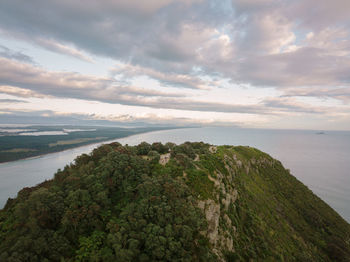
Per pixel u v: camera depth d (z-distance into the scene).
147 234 31.75
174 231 32.66
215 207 44.03
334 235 77.94
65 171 46.06
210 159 62.06
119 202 39.22
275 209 77.88
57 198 35.03
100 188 38.72
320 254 66.62
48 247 28.39
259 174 102.69
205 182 47.53
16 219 33.22
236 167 79.50
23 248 27.23
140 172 45.47
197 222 35.38
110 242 30.39
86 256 29.12
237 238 46.59
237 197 60.00
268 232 57.16
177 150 59.00
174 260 29.83
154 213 34.97
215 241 39.28
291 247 59.62
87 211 34.12
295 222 77.88
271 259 47.44
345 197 192.75
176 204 36.66
